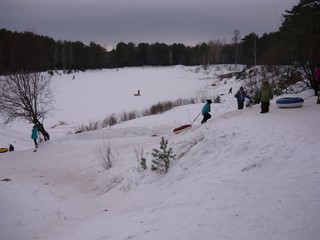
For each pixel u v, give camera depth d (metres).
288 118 12.27
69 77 81.50
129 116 29.91
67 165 15.96
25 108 23.52
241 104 16.88
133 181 11.45
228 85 48.69
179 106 29.39
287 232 5.48
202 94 43.94
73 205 10.85
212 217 6.43
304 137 9.80
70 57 104.25
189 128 15.49
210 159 10.59
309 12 22.12
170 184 10.18
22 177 14.48
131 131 21.52
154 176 11.19
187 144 12.27
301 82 22.95
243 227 5.85
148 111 31.88
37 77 26.62
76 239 7.56
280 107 14.50
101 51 117.94
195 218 6.58
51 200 11.19
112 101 45.94
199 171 10.11
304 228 5.51
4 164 17.36
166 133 20.39
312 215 5.82
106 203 10.59
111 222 8.07
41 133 26.47
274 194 6.84
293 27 20.53
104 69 111.94
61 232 8.58
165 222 6.82
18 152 20.11
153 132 21.11
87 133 22.50
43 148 20.06
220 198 7.26
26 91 23.45
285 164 8.39
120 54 123.56
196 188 8.46
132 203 9.83
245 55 93.12
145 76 83.44
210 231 5.94
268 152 9.22
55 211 10.23
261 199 6.74
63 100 48.09
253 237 5.51
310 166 7.91
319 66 16.31
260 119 12.65
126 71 102.06
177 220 6.74
